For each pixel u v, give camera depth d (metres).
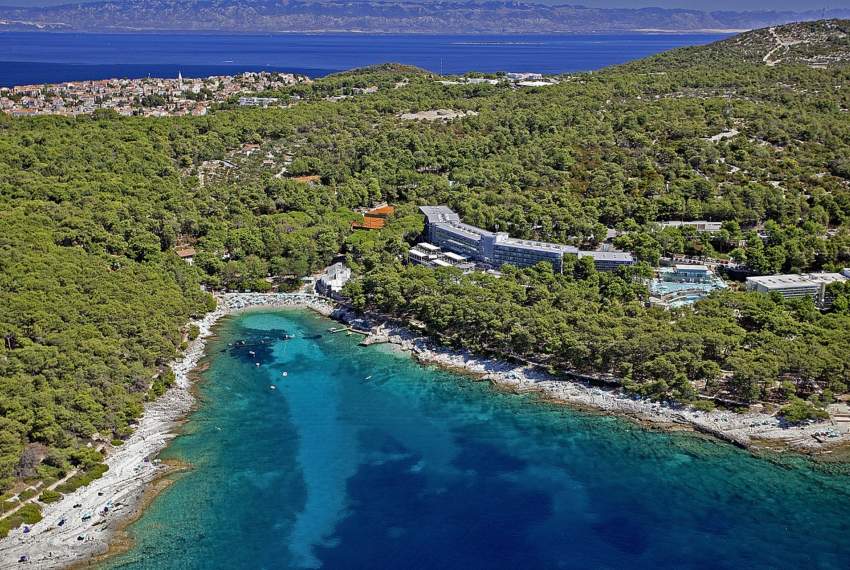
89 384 197.62
